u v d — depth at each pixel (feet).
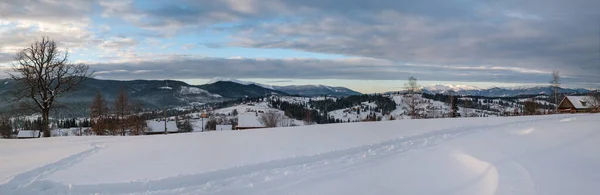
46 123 79.92
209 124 217.56
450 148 33.86
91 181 23.79
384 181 24.56
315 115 289.33
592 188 19.07
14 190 22.68
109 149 36.55
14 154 33.86
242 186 23.70
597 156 25.21
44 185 23.38
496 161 26.53
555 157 26.09
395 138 40.42
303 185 23.93
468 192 21.43
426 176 25.31
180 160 29.66
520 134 39.40
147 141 42.57
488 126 52.08
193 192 22.57
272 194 22.36
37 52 77.10
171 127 165.78
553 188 19.61
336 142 37.81
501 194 19.72
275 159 29.40
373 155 32.24
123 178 24.27
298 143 37.52
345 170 27.27
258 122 175.83
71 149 36.99
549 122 54.13
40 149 37.35
